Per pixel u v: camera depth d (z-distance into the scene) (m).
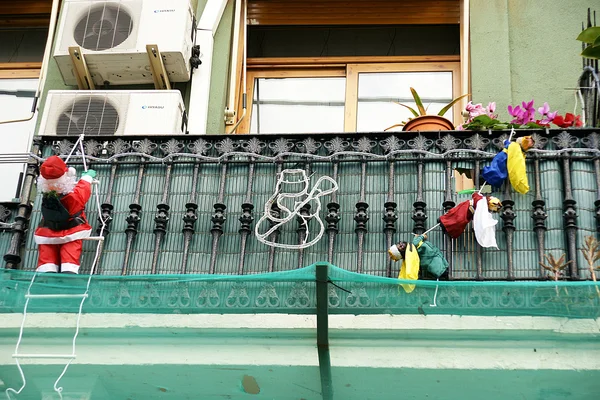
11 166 9.06
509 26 9.07
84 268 7.21
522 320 6.20
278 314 6.53
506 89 8.68
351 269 7.03
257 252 7.15
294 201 7.29
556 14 9.09
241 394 6.36
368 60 9.59
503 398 6.13
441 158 7.20
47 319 6.56
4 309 6.62
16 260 7.24
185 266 7.15
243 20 9.48
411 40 9.68
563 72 8.79
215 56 9.14
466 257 6.92
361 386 6.21
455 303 6.32
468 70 8.91
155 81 8.80
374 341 6.24
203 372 6.29
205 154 7.52
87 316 6.56
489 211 6.83
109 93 8.52
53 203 6.81
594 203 6.94
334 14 9.71
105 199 7.43
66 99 8.50
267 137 7.47
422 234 6.95
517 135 7.25
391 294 6.41
